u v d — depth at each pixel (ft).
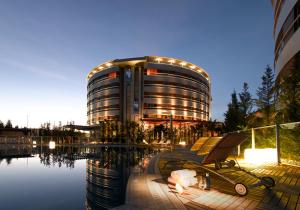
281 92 47.70
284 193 18.52
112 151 117.19
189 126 276.21
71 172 46.62
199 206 15.89
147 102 307.58
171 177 21.45
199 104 349.00
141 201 17.33
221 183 22.63
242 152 57.06
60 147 160.15
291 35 73.97
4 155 88.58
